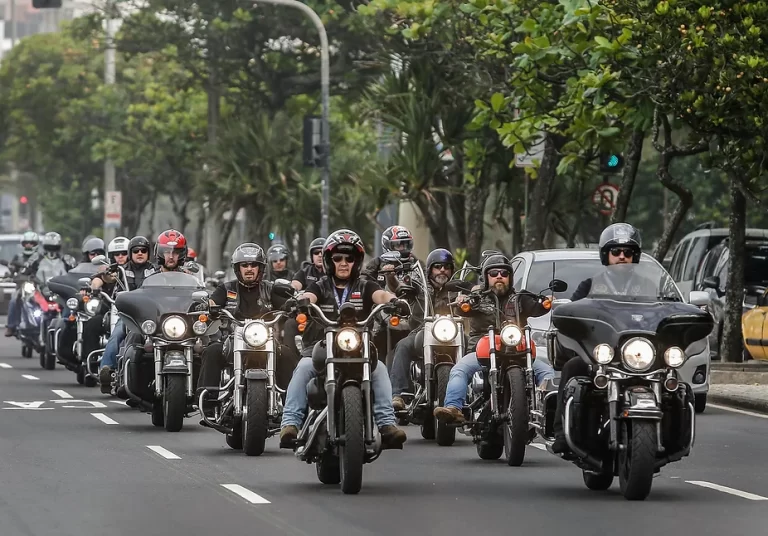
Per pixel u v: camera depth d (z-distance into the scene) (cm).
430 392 2508
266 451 2398
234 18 6769
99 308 3438
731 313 4066
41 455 2323
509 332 2202
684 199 4103
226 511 1777
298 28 6656
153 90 8969
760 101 3309
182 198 9506
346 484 1909
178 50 7212
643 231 8762
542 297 2288
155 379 2678
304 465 2219
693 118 3453
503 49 3959
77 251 11456
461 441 2608
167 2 6988
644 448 1816
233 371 2388
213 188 6450
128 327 2727
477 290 2311
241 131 6406
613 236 1978
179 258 2816
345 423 1889
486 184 4891
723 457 2367
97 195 11512
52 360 4250
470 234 5009
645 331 1828
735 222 4053
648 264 2023
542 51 3606
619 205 4147
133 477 2077
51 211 12181
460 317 2553
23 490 1944
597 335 1848
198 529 1647
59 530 1636
